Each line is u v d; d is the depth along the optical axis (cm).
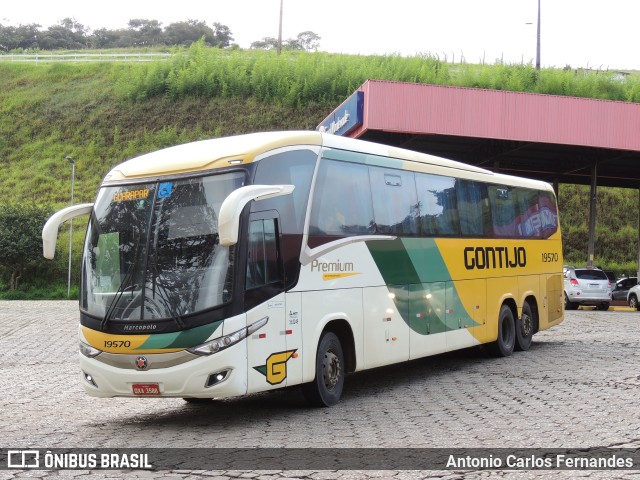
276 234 929
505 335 1547
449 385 1180
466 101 2822
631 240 5778
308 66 7125
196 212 895
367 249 1105
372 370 1423
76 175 6038
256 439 810
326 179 1033
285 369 923
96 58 8206
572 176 4441
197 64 7419
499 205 1548
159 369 860
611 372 1259
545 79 5966
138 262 897
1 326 2409
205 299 859
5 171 6162
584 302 3200
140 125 6800
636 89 5972
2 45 15750
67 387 1267
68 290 4541
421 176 1280
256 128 6575
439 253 1302
